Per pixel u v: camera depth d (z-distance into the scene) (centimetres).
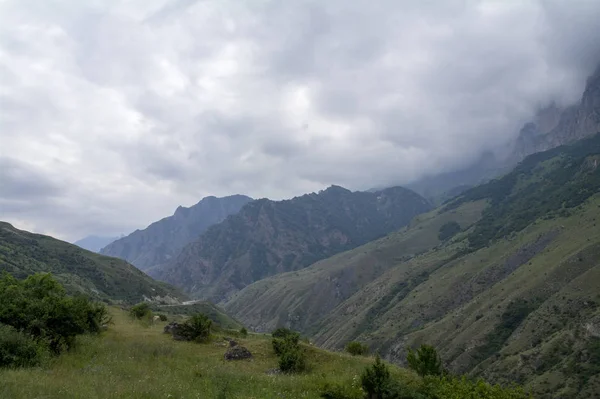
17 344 1873
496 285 17825
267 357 2936
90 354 2247
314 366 2681
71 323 2328
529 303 14688
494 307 15600
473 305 17075
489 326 14575
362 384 1783
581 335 11025
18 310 2186
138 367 1969
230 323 15850
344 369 2552
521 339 12875
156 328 4009
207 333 3459
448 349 14600
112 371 1808
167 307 15462
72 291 10819
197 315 3541
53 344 2227
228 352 2848
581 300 12762
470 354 13712
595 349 10112
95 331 3044
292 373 2486
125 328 3762
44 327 2194
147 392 1345
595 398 8538
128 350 2425
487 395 1655
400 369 2600
